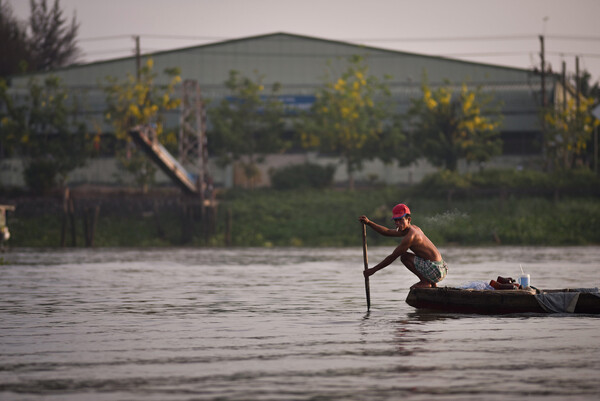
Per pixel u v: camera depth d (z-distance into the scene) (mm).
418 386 19688
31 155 162000
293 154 182750
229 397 18625
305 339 27547
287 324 31641
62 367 22469
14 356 24328
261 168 182750
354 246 138125
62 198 147625
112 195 151875
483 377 20719
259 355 24344
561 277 58281
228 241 141500
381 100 184250
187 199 144250
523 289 34719
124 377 21016
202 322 32500
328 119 171375
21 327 31109
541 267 72125
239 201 157625
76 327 31094
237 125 171625
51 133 178750
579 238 136125
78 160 162500
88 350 25438
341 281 55969
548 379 20422
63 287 51719
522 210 145250
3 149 176250
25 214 150500
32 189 156875
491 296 33250
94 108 183250
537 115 169875
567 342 26297
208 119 183875
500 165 177875
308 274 64375
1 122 167625
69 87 186875
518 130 179375
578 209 144500
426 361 23078
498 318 32344
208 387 19719
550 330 28953
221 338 27953
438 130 163625
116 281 57062
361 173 179500
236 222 149625
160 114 164125
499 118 165125
